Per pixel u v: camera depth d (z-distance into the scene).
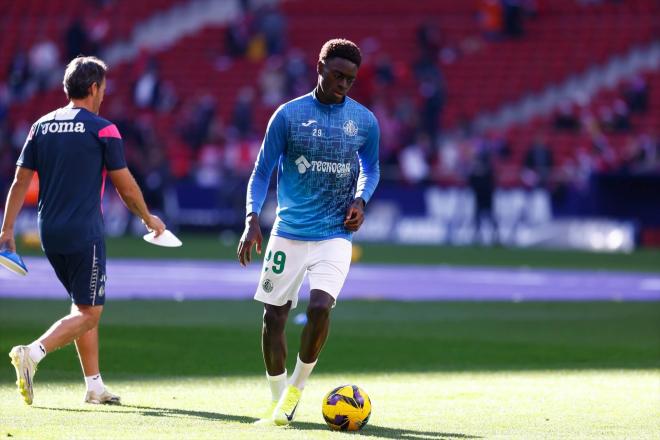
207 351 38.28
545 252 97.31
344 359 36.91
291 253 25.97
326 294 25.30
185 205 113.81
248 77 131.75
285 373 26.61
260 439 21.97
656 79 120.38
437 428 24.16
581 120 116.19
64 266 26.64
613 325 47.72
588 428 24.19
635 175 101.31
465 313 52.03
